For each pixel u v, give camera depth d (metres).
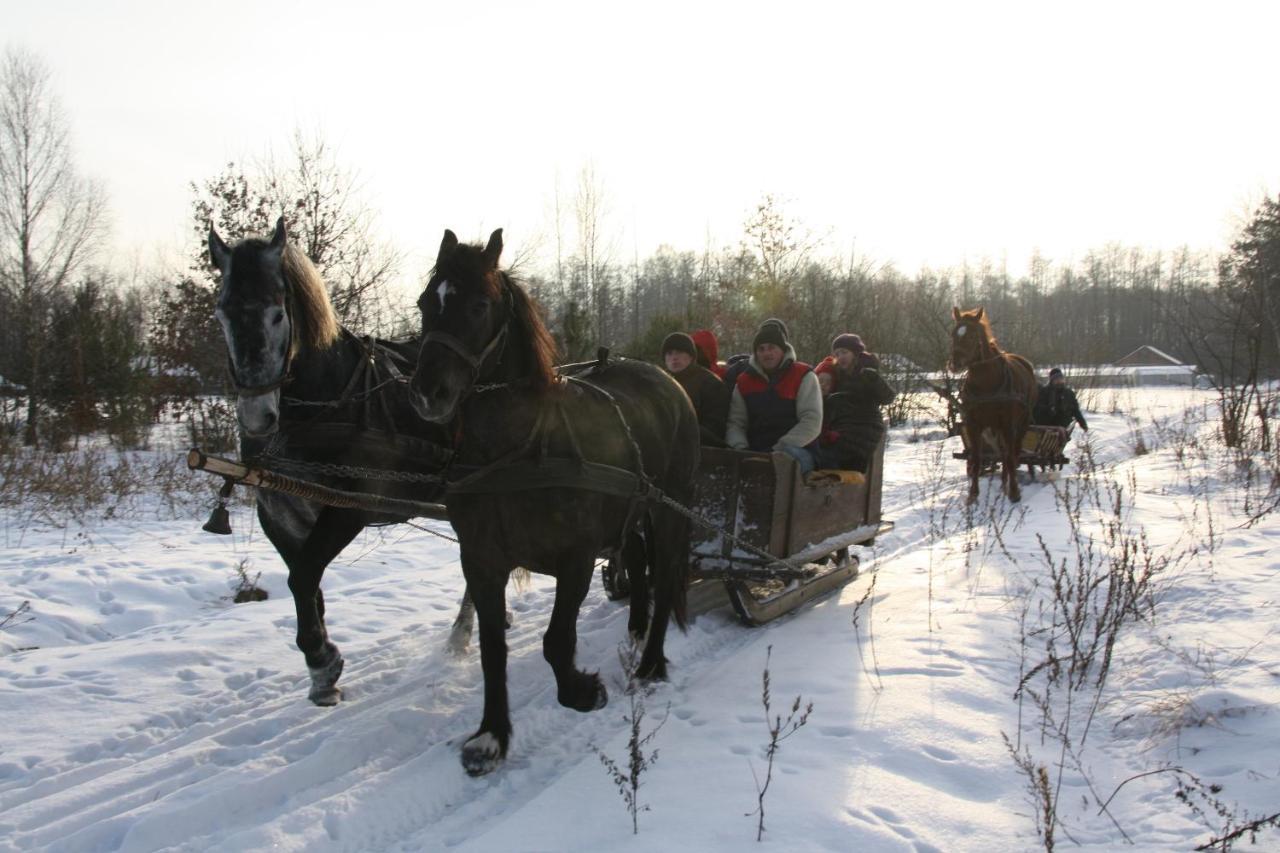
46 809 3.70
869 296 25.06
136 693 5.02
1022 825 3.40
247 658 5.64
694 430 5.63
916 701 4.55
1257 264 18.00
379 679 5.29
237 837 3.45
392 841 3.58
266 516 4.86
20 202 23.89
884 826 3.37
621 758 4.10
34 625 6.29
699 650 5.77
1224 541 7.50
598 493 4.29
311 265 4.72
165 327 17.28
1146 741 4.05
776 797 3.61
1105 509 9.60
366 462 4.78
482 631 4.23
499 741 4.14
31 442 16.86
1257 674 4.49
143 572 7.77
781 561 5.72
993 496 11.64
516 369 4.12
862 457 6.83
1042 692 4.70
